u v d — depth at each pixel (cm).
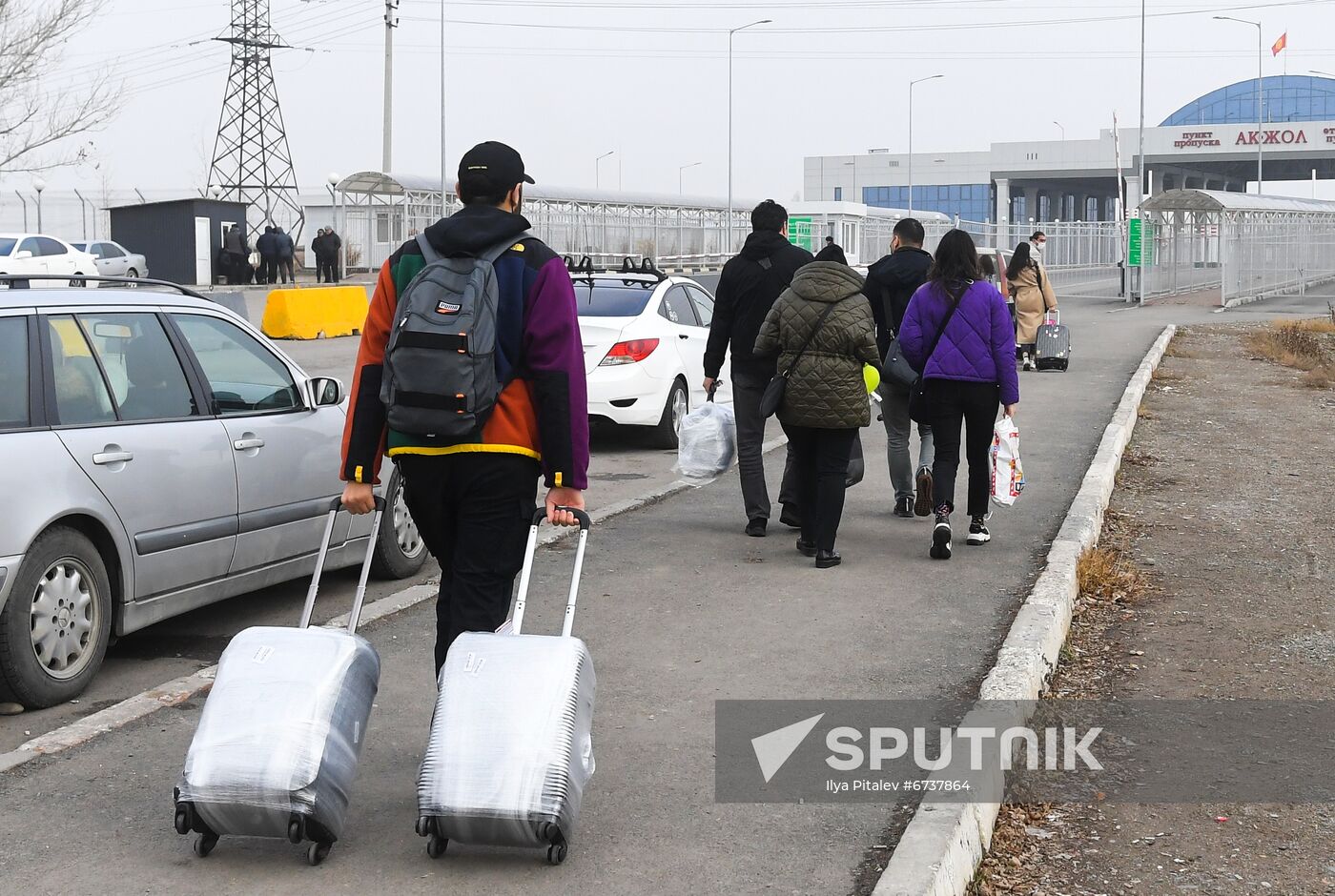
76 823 452
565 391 429
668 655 640
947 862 407
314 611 720
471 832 400
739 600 738
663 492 1061
